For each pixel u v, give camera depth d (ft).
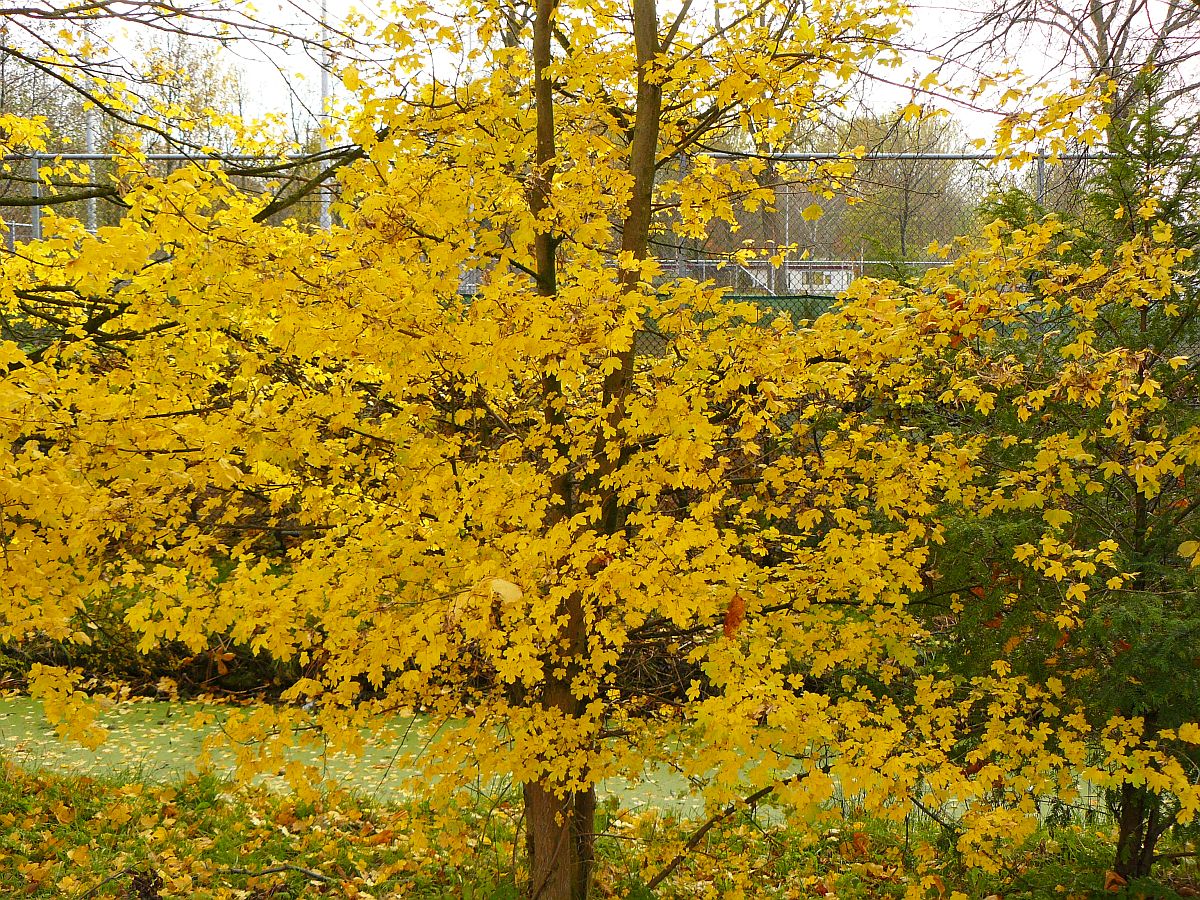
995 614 13.67
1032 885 15.16
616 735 13.87
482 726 12.17
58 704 9.52
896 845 17.17
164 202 9.33
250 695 27.35
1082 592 11.35
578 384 12.71
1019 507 11.96
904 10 11.27
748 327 10.86
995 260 11.41
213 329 10.58
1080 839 17.16
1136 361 11.09
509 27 13.93
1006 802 14.26
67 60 14.71
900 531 13.04
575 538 12.05
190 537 10.87
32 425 9.16
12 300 13.97
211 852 16.96
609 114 12.93
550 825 13.64
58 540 9.64
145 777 20.93
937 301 11.22
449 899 14.70
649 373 10.84
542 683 13.24
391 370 10.27
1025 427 14.26
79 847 16.10
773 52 11.18
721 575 10.55
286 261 9.69
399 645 10.64
